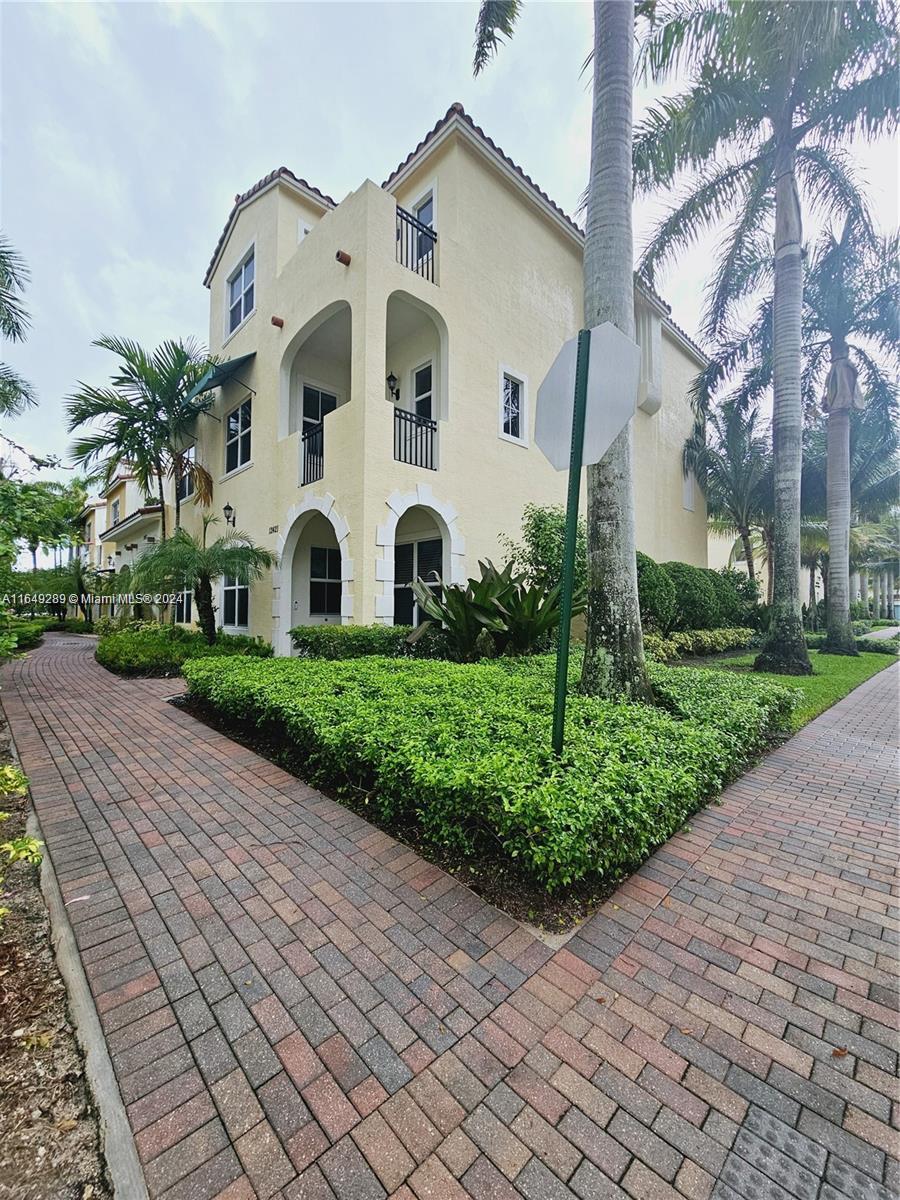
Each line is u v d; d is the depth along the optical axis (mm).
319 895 2699
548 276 12078
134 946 2322
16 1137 1513
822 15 7277
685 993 2096
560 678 3139
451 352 9680
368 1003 2020
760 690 5406
